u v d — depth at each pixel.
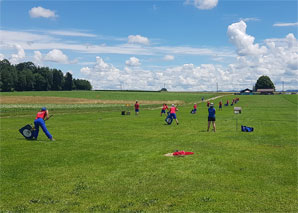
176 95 138.75
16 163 10.64
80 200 7.09
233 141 15.77
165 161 10.88
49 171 9.59
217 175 9.04
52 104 75.00
